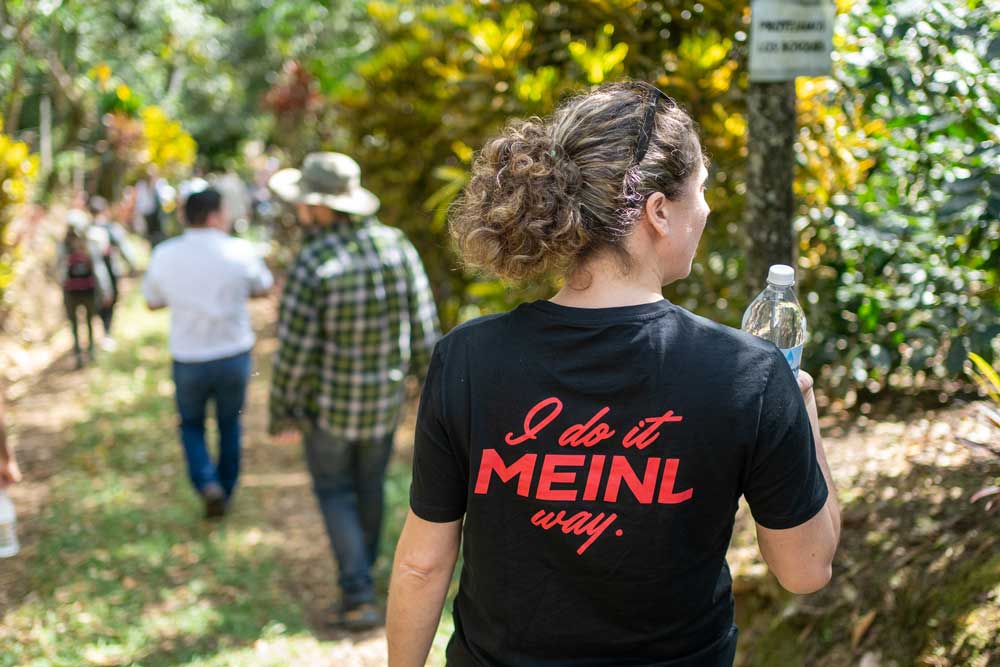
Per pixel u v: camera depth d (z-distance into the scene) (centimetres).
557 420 127
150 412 757
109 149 1817
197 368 512
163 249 510
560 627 129
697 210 136
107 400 798
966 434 308
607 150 129
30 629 389
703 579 129
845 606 270
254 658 376
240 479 609
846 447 343
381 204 659
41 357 967
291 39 1192
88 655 370
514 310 136
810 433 128
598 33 445
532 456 128
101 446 671
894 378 394
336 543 411
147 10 1391
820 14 263
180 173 2150
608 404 126
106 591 432
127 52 1582
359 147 676
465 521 136
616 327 128
